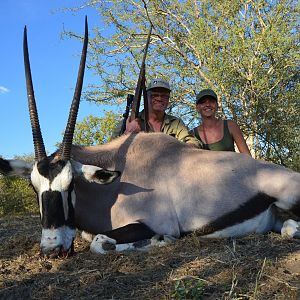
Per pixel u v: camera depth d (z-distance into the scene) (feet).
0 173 6.81
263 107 16.61
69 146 6.68
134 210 6.97
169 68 18.67
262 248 6.13
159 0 18.56
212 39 15.74
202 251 6.15
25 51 7.29
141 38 19.36
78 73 7.06
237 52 15.42
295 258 5.63
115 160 7.32
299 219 7.28
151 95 9.18
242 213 7.15
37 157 6.60
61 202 6.26
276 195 7.27
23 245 7.30
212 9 16.98
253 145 17.37
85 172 6.66
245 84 16.44
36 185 6.38
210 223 7.05
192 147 7.66
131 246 6.64
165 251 6.30
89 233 7.29
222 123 9.71
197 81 17.63
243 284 4.84
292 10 16.44
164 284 4.99
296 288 4.64
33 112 6.84
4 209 18.25
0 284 5.35
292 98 16.40
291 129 16.07
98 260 6.11
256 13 17.22
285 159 16.79
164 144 7.49
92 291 4.98
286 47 15.49
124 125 9.21
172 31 18.80
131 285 5.09
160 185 7.11
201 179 7.21
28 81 7.05
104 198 7.11
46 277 5.52
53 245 6.07
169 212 7.00
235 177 7.28
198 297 4.51
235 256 5.78
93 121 18.99
